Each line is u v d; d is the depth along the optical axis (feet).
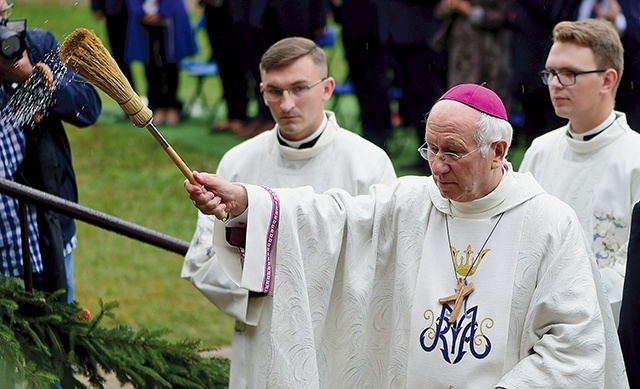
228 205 37.29
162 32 112.47
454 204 37.45
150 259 79.15
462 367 36.09
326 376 38.99
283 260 37.65
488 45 90.79
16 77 42.37
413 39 94.53
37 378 37.29
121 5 112.27
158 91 114.21
